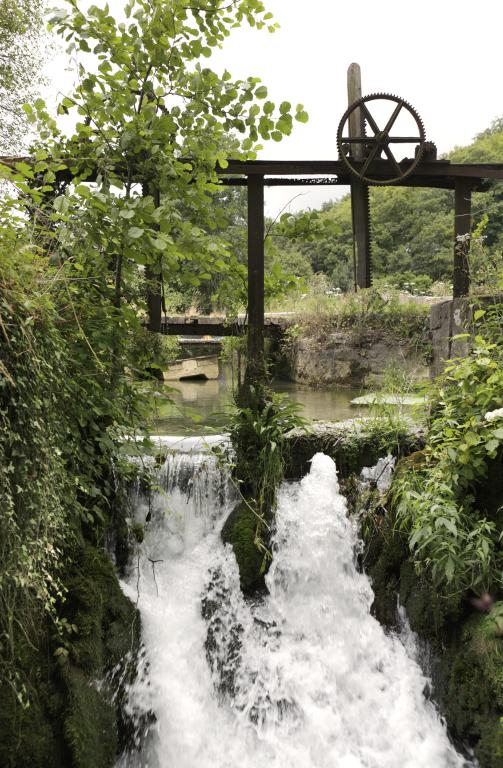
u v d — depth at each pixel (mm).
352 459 4855
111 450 3928
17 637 2939
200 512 4789
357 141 5762
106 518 4098
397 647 4062
